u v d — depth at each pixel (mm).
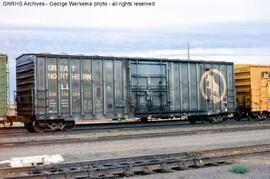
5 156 13805
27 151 14773
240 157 12461
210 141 17562
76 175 9656
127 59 24297
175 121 30453
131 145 16312
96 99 23266
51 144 16312
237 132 20844
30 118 21938
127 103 24219
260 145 14125
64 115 22266
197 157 11766
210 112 27281
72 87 22594
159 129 22312
